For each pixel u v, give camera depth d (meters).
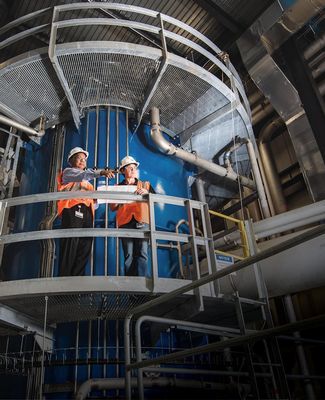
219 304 5.38
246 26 10.24
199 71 7.07
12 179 7.31
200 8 9.99
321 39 9.10
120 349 5.87
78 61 6.75
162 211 7.10
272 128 10.23
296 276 5.68
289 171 10.24
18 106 7.55
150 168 7.55
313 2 8.37
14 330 5.66
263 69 9.48
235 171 9.91
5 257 6.88
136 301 5.23
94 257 6.18
